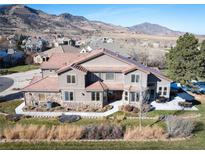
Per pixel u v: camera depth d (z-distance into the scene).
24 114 30.69
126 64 35.69
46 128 25.44
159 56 83.00
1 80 54.03
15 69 70.06
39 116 30.08
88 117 29.75
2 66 73.81
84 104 33.62
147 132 23.59
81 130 23.64
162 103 35.44
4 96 39.78
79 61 35.50
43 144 21.69
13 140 22.44
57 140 22.58
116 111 31.98
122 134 23.86
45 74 44.50
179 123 24.38
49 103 32.69
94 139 22.98
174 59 40.81
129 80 34.34
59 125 26.80
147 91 34.66
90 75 35.25
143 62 76.38
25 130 23.59
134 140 22.67
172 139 22.94
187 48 39.66
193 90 42.94
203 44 41.47
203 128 26.02
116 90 35.03
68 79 32.75
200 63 39.06
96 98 33.41
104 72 35.16
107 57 35.50
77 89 33.09
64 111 32.16
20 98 38.50
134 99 33.88
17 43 119.50
